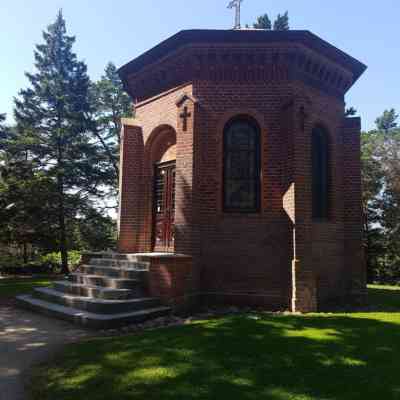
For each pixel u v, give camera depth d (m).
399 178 23.81
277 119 9.81
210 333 6.14
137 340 5.84
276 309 9.10
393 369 4.60
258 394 3.87
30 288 13.07
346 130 11.26
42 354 5.61
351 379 4.28
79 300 8.24
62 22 26.14
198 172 9.71
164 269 8.44
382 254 25.39
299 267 8.83
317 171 10.70
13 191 21.78
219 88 10.06
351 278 10.59
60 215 23.09
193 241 9.32
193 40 9.94
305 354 5.12
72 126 23.81
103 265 10.46
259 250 9.46
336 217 10.70
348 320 7.24
